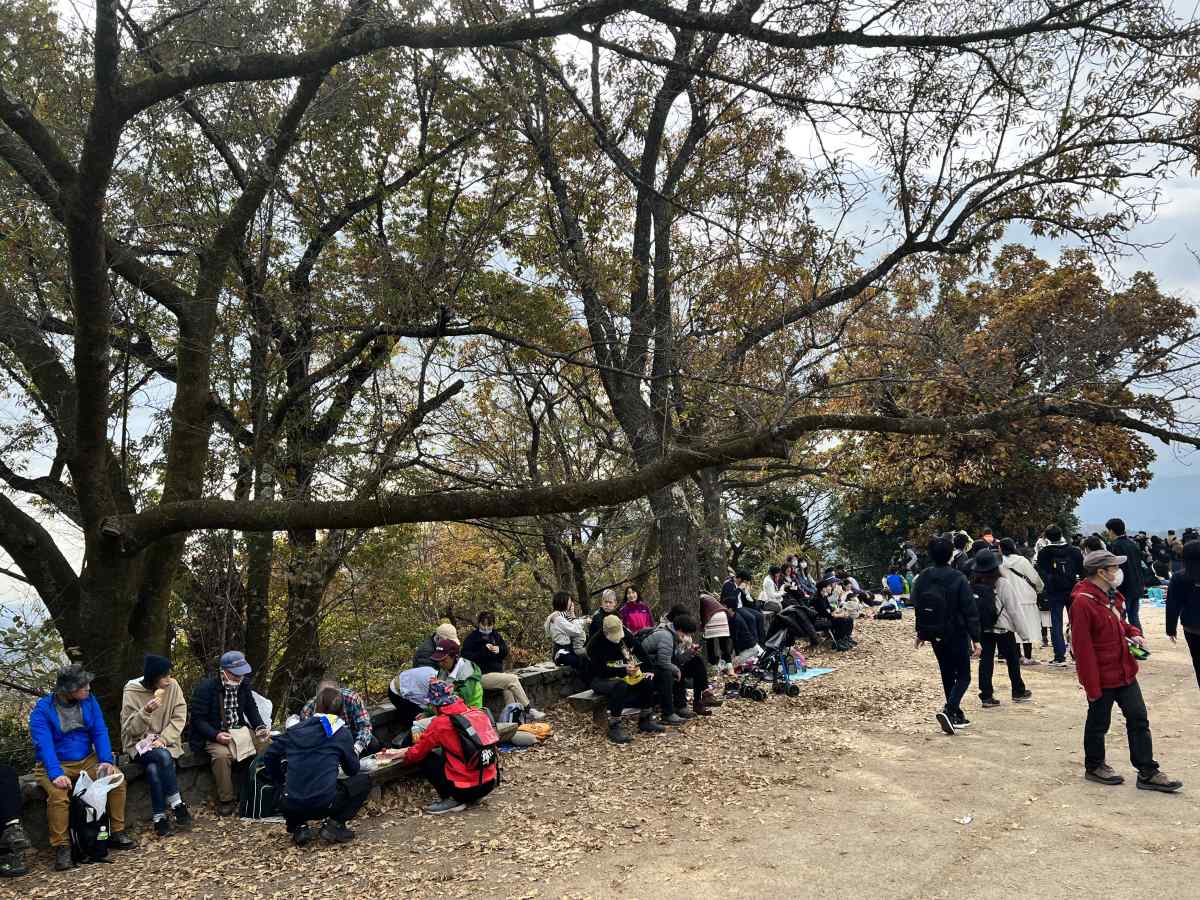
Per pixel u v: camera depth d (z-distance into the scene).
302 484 12.48
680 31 12.55
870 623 19.58
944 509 29.12
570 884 5.72
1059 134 12.80
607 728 9.84
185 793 7.66
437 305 11.71
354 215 13.50
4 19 10.33
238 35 9.56
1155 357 8.05
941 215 13.89
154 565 10.30
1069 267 22.95
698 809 7.13
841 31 7.94
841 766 8.12
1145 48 9.02
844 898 5.20
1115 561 6.82
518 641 20.16
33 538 10.10
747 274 13.35
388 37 7.34
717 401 10.43
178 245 11.95
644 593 20.27
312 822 7.22
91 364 8.63
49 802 6.63
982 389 9.73
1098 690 6.81
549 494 7.81
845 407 14.97
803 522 27.08
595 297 13.88
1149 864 5.30
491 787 7.55
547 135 13.87
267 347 12.21
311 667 13.23
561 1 7.89
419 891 5.78
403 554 14.74
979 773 7.53
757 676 11.86
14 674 8.82
